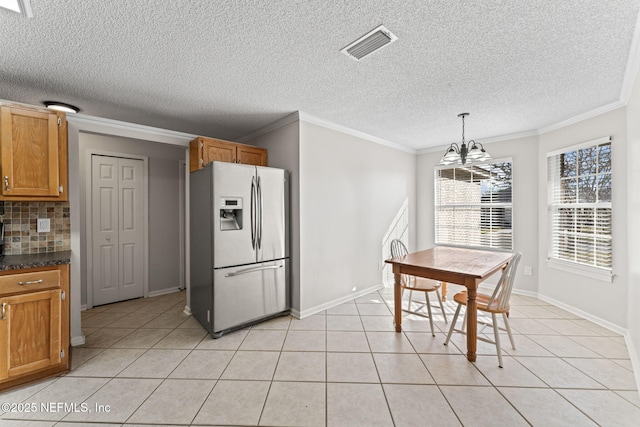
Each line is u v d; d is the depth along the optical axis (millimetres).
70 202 2537
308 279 3227
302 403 1752
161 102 2748
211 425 1574
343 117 3240
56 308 2025
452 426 1567
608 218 2852
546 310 3281
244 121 3383
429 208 4809
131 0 1386
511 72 2184
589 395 1815
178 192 4410
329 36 1726
